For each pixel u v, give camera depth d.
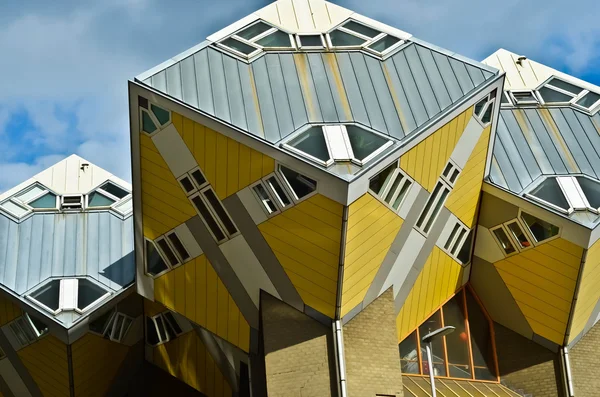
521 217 25.98
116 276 28.14
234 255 24.36
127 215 30.47
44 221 29.77
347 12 26.77
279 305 24.09
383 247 23.78
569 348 27.03
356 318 24.14
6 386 29.38
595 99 29.00
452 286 27.58
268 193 22.77
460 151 24.80
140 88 23.50
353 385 23.14
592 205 25.33
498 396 26.50
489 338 28.03
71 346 27.19
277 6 26.72
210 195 23.83
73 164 31.84
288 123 23.05
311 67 24.84
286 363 23.42
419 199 24.05
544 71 30.08
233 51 25.02
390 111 23.69
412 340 26.94
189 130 23.36
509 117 28.09
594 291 26.39
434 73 24.98
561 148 27.19
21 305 26.98
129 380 30.12
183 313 26.17
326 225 22.31
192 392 30.84
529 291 26.84
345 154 22.22
